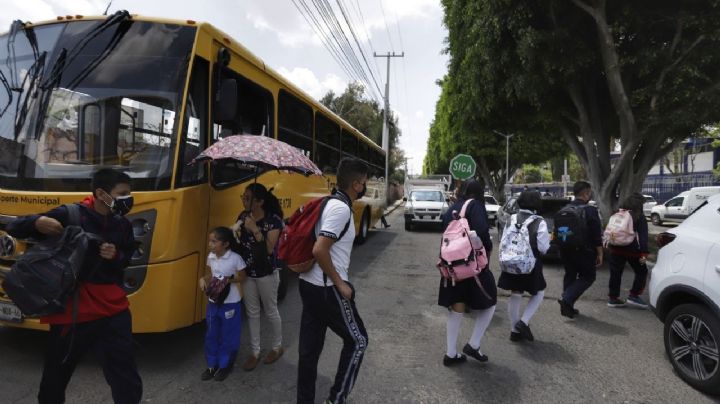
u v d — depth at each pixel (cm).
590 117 1257
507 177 2966
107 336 263
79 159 379
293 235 289
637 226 618
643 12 988
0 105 397
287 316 553
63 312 241
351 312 290
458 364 420
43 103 389
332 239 275
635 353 456
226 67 454
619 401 355
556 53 998
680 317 398
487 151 3203
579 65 1033
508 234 468
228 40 464
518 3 980
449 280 409
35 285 234
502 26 1009
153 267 367
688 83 953
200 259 414
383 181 1650
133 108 388
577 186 555
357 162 299
